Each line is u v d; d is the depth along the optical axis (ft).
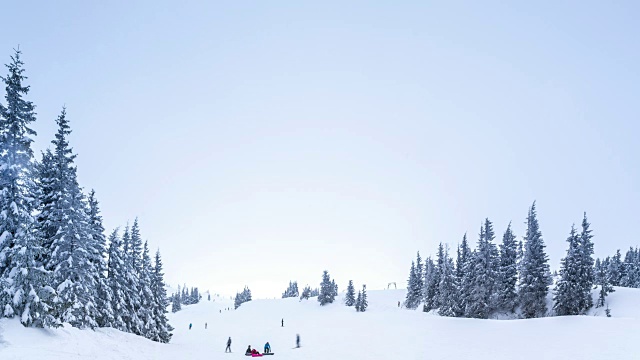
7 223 76.13
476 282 168.96
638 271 243.40
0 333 67.05
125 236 149.18
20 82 78.95
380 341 109.19
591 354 66.08
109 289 121.19
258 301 459.32
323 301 354.95
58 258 93.45
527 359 69.31
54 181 95.96
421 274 290.76
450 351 84.43
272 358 97.50
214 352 116.98
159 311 152.66
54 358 64.64
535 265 165.27
